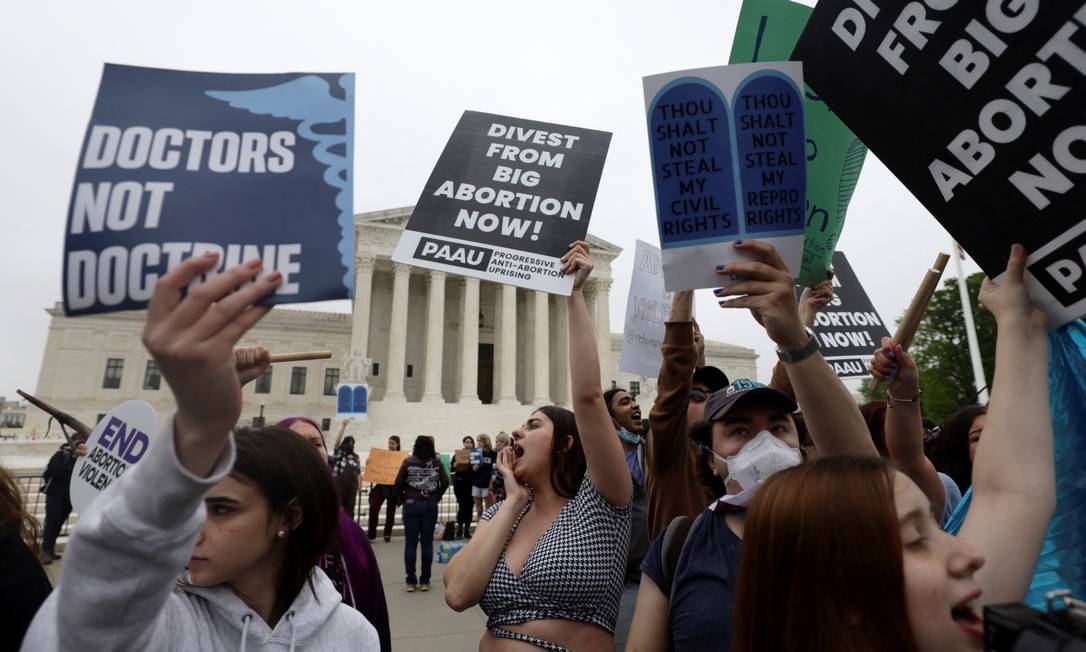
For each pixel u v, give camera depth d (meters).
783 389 3.38
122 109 1.37
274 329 49.75
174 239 1.31
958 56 1.67
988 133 1.62
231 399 1.05
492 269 2.75
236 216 1.34
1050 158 1.51
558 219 2.80
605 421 2.49
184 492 1.05
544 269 2.71
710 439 2.32
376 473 12.94
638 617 2.10
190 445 1.04
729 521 2.03
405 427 37.53
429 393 40.09
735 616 1.36
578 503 2.56
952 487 2.95
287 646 1.56
